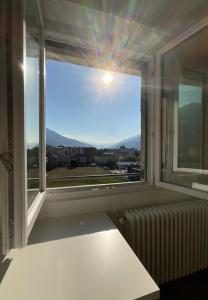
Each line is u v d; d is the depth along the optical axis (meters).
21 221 0.67
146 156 1.87
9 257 0.85
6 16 0.63
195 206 1.71
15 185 0.65
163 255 1.53
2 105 0.64
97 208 1.50
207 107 1.78
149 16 1.36
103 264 0.79
